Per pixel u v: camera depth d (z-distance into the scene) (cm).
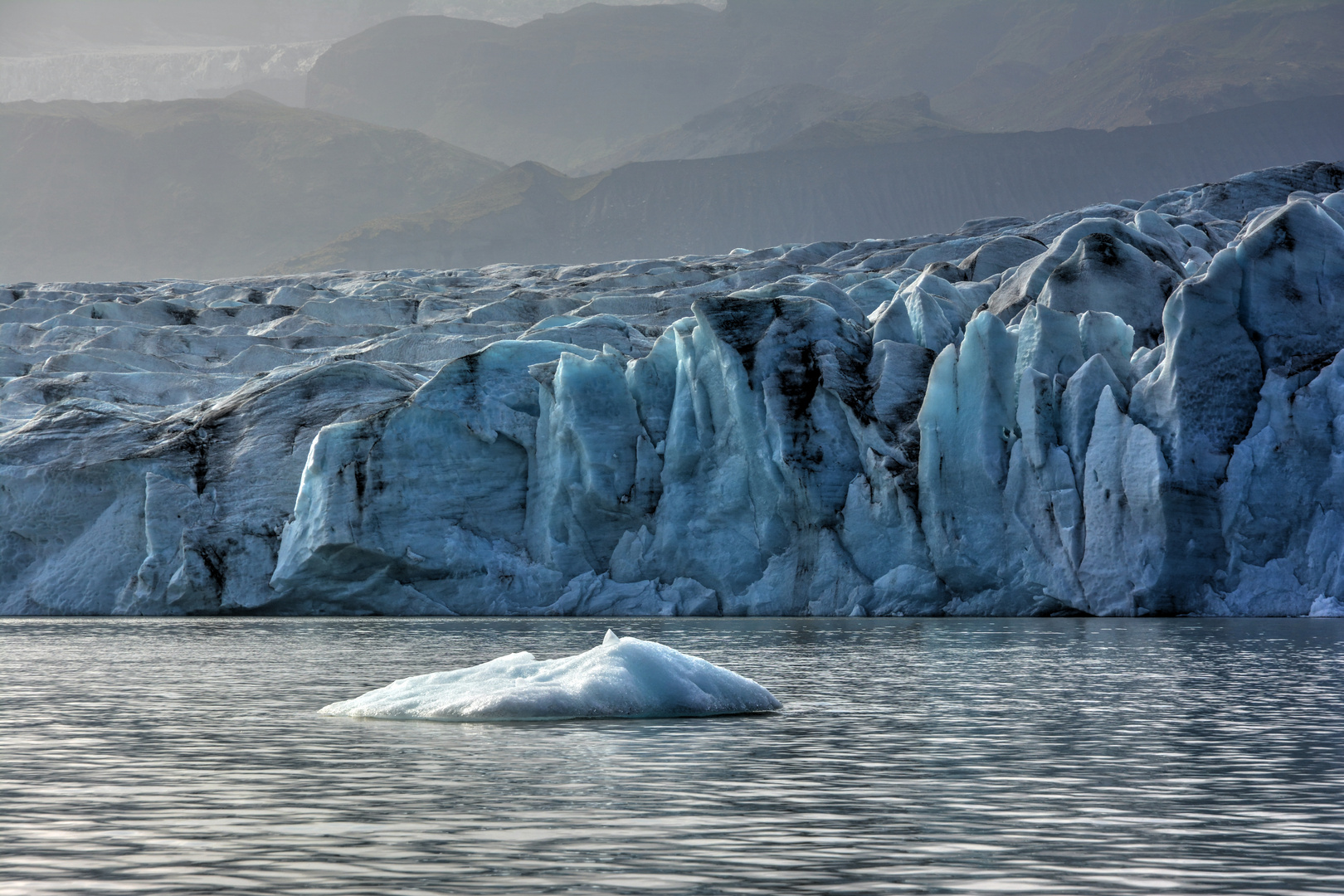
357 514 10012
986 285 11738
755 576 9806
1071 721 3531
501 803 2341
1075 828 2142
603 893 1725
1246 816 2252
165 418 11812
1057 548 8894
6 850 1967
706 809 2295
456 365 10488
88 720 3572
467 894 1717
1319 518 8619
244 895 1705
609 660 3738
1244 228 13088
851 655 5791
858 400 9606
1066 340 9194
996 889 1756
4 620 9769
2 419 12375
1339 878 1822
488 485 10388
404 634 7669
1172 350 8869
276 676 5003
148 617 10175
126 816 2223
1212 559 8706
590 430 10012
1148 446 8625
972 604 9131
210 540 10362
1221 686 4472
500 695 3550
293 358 14275
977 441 9094
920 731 3319
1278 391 8781
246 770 2689
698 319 10044
